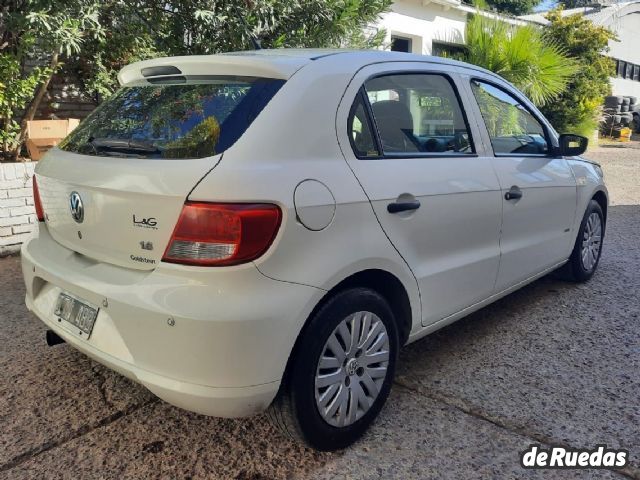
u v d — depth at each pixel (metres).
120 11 5.59
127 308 2.16
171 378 2.09
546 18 16.98
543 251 3.91
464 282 3.10
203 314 2.01
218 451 2.52
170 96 2.56
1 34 5.40
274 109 2.28
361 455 2.49
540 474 2.38
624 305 4.24
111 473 2.36
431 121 3.02
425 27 12.53
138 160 2.27
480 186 3.14
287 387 2.27
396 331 2.70
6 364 3.23
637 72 24.33
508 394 2.99
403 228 2.64
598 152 15.66
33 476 2.33
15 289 4.38
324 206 2.26
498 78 3.70
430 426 2.71
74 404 2.85
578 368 3.27
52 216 2.68
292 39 6.54
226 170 2.08
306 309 2.19
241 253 2.04
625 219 7.28
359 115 2.59
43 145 5.68
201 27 6.02
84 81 6.27
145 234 2.17
